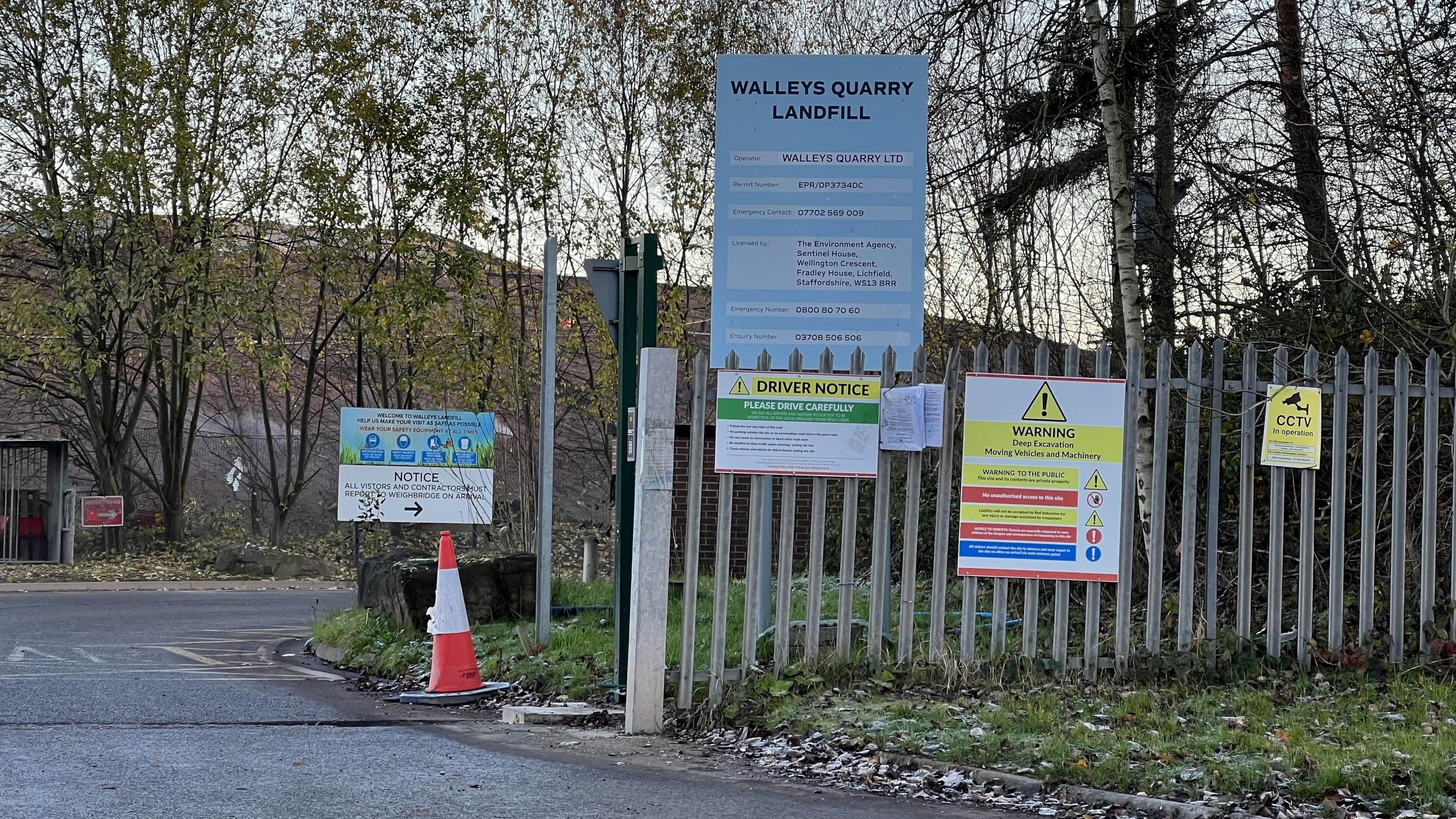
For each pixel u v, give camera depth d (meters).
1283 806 5.79
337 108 27.11
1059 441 8.39
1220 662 8.48
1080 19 11.61
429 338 28.83
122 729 7.87
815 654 8.41
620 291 8.88
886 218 9.37
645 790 6.26
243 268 28.94
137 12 26.19
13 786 6.07
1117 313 13.80
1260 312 11.25
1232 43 11.59
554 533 32.16
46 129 26.27
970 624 8.45
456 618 9.63
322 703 9.26
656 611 7.93
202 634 15.30
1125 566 8.42
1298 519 10.39
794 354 8.29
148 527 31.11
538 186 27.20
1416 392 8.67
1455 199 10.58
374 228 28.33
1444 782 5.89
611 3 26.47
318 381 37.50
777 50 25.59
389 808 5.79
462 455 21.44
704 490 17.38
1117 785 6.20
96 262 27.52
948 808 6.04
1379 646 8.62
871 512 15.25
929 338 15.79
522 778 6.49
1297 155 11.27
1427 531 8.66
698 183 26.81
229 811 5.66
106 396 29.48
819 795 6.26
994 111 12.29
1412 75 10.57
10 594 21.53
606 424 26.03
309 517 39.47
